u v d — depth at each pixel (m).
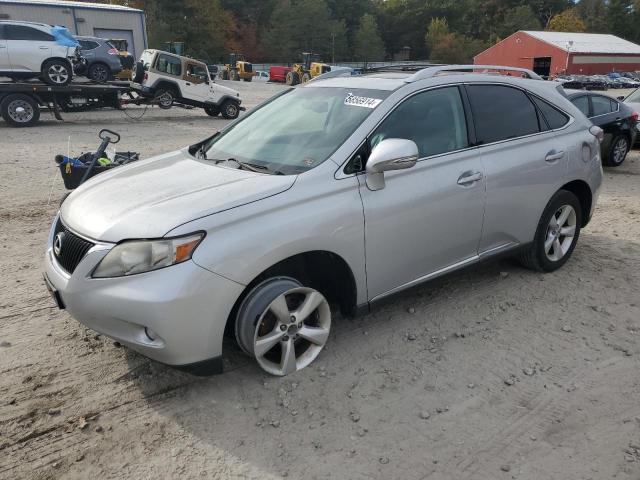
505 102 4.34
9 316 4.04
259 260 2.94
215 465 2.66
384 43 115.62
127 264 2.78
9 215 6.60
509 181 4.15
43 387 3.21
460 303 4.31
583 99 10.36
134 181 3.46
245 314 3.02
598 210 7.30
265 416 2.99
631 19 103.88
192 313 2.78
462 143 3.96
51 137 13.30
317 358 3.52
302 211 3.11
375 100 3.70
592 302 4.37
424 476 2.60
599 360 3.57
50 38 15.82
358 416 2.99
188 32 73.12
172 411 3.03
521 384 3.31
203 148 4.18
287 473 2.61
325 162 3.33
